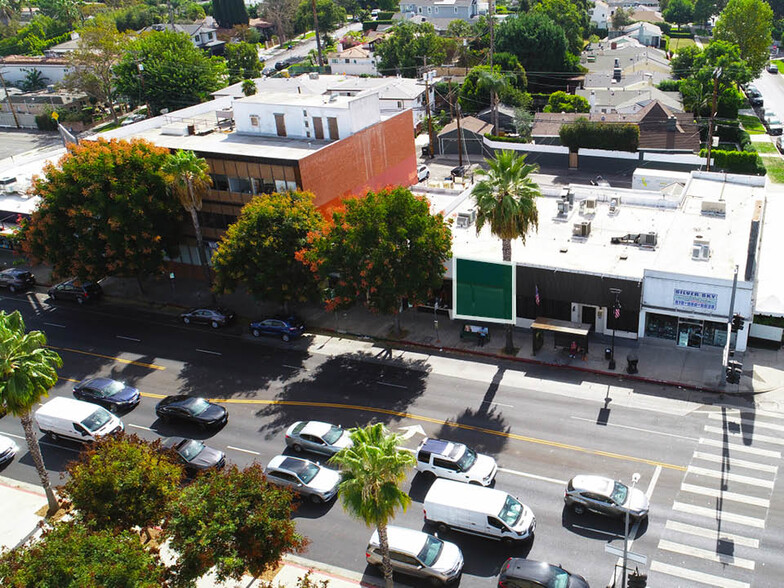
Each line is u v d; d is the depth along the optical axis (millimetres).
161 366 50719
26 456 42219
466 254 51469
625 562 26125
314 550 32844
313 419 42812
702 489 34219
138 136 66562
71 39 175500
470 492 33000
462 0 173500
